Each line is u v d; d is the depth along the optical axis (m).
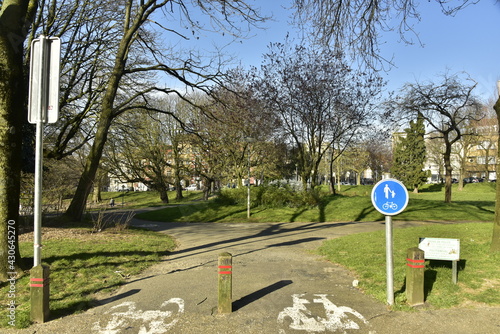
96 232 12.76
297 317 4.82
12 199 6.46
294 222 19.61
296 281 6.61
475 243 9.05
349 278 6.79
